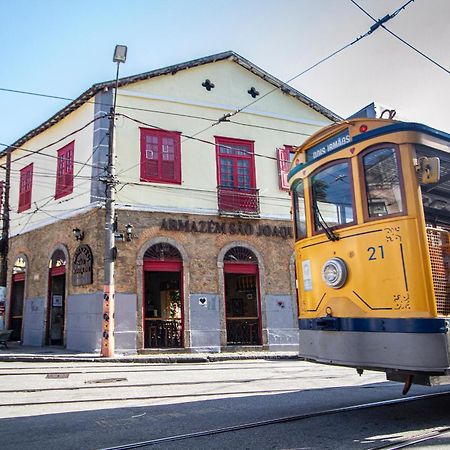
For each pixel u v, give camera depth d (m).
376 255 6.14
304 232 7.53
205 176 19.16
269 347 18.59
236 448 5.08
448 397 8.12
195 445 5.19
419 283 5.71
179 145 18.92
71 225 18.55
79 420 6.44
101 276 16.77
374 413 6.85
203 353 17.16
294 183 7.87
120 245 17.09
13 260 22.52
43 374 11.37
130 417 6.62
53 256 19.56
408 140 6.16
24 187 22.44
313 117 22.33
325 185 7.11
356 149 6.65
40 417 6.64
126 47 13.88
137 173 17.94
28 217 21.69
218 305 18.19
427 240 5.89
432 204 6.29
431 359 5.43
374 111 8.07
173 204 18.33
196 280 18.06
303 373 11.80
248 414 6.77
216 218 18.97
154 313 20.59
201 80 20.03
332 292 6.61
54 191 20.06
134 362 14.87
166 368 12.91
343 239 6.59
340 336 6.33
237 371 12.23
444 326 5.59
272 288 19.30
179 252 18.05
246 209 19.48
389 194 6.19
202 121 19.64
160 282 20.98
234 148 19.77
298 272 7.54
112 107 16.31
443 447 5.04
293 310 19.47
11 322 22.03
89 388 9.19
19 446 5.22
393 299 5.86
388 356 5.74
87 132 18.50
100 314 16.48
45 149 21.17
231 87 20.59
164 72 19.06
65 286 18.55
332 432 5.74
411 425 6.10
